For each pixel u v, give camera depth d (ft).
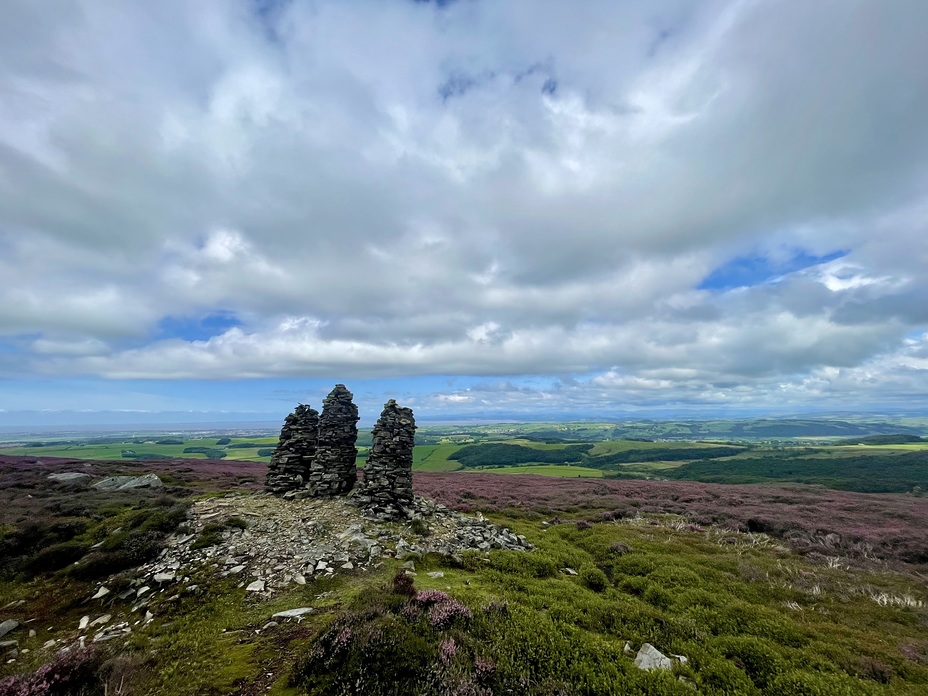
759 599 51.01
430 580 50.01
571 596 47.52
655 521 99.30
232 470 166.71
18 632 39.37
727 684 32.22
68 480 116.47
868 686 31.73
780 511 109.19
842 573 61.72
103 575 49.70
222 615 40.50
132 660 31.65
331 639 31.37
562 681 29.63
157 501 73.87
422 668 29.27
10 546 57.26
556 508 117.19
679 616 44.04
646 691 29.63
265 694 27.84
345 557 54.08
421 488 139.33
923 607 48.83
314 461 87.45
